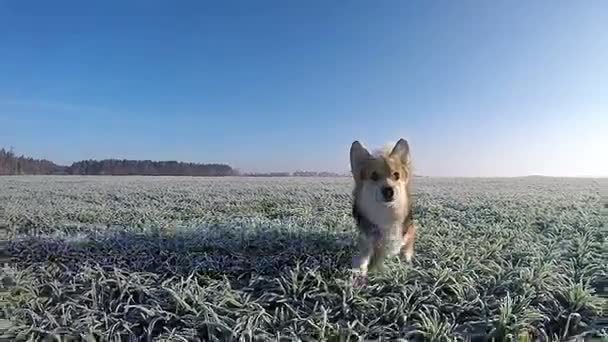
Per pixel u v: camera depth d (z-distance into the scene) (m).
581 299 0.90
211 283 1.07
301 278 1.10
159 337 0.81
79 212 2.35
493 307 0.90
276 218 2.19
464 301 0.92
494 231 1.64
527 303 0.89
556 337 0.80
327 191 3.72
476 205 2.47
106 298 1.02
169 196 3.31
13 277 1.17
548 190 4.04
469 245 1.39
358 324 0.85
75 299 1.01
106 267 1.22
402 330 0.83
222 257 1.32
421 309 0.91
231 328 0.82
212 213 2.38
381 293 0.99
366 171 1.19
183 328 0.85
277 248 1.43
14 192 3.73
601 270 1.13
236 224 1.85
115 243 1.51
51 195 3.44
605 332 0.79
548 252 1.28
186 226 1.85
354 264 1.14
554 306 0.90
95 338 0.85
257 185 4.95
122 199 3.11
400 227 1.19
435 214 2.17
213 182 5.92
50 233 1.82
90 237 1.62
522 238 1.52
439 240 1.47
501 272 1.08
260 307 0.91
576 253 1.30
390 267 1.13
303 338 0.81
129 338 0.84
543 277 1.03
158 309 0.91
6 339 0.85
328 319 0.88
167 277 1.15
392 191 1.14
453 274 1.05
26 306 0.99
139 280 1.08
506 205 2.47
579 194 3.38
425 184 5.53
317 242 1.46
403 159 1.23
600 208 2.33
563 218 1.91
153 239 1.56
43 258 1.39
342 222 1.87
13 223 2.08
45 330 0.86
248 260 1.29
